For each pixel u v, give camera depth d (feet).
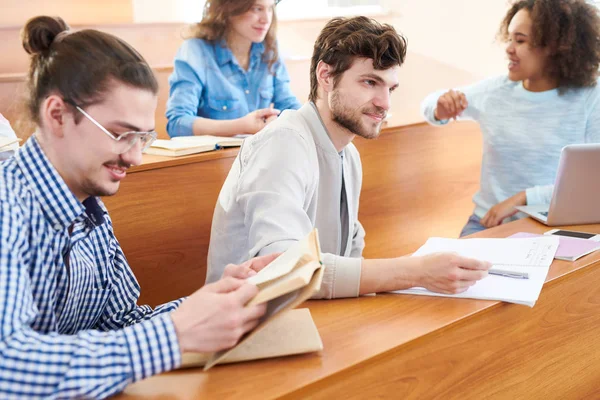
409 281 3.94
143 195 6.37
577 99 7.35
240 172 4.91
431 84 15.98
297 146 4.65
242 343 2.87
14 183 2.96
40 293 3.04
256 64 9.36
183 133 8.32
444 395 3.56
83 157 3.02
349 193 5.35
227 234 4.93
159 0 13.69
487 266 3.92
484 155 7.89
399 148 8.75
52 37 3.04
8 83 8.91
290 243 4.03
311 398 2.89
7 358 2.54
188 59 8.80
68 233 3.29
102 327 3.77
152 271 6.56
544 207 6.30
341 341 3.30
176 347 2.73
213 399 2.74
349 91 4.72
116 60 2.98
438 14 15.51
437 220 9.46
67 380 2.57
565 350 4.39
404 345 3.27
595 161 5.48
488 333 3.77
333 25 4.82
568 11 7.05
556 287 4.24
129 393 2.80
